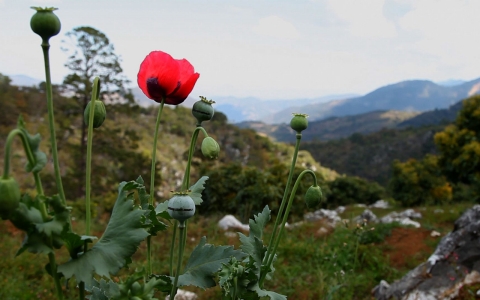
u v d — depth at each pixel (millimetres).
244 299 1354
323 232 7805
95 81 1135
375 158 70750
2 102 25266
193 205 1196
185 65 1453
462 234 4637
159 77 1386
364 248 6168
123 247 1068
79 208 11859
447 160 16016
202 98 1460
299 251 6266
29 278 5301
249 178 11031
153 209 1352
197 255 1422
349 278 4953
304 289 4980
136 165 21531
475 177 14164
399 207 16438
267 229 8156
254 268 1400
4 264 5523
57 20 1020
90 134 1105
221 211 11383
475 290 4051
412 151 68188
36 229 971
